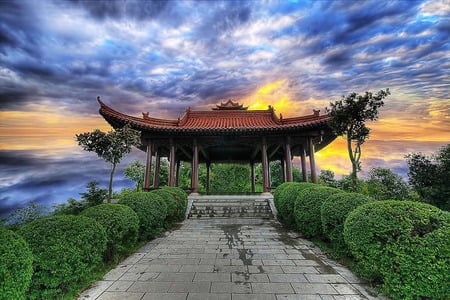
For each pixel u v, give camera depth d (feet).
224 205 42.16
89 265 13.97
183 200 37.91
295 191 28.68
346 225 14.66
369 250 12.80
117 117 45.75
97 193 32.04
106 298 12.53
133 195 24.48
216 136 53.62
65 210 29.22
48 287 11.48
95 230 14.35
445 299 10.79
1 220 23.24
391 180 32.86
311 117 50.62
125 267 17.22
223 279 14.98
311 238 24.53
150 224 23.90
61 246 11.96
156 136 52.54
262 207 41.24
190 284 14.24
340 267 17.10
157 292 13.17
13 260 8.89
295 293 13.00
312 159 51.70
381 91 28.73
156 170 58.13
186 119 61.62
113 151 32.30
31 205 25.72
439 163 31.14
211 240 25.09
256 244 23.49
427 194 30.45
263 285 14.06
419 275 11.02
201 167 110.11
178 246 22.88
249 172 104.88
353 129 30.22
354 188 30.45
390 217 12.63
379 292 12.89
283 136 54.03
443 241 10.98
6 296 8.53
